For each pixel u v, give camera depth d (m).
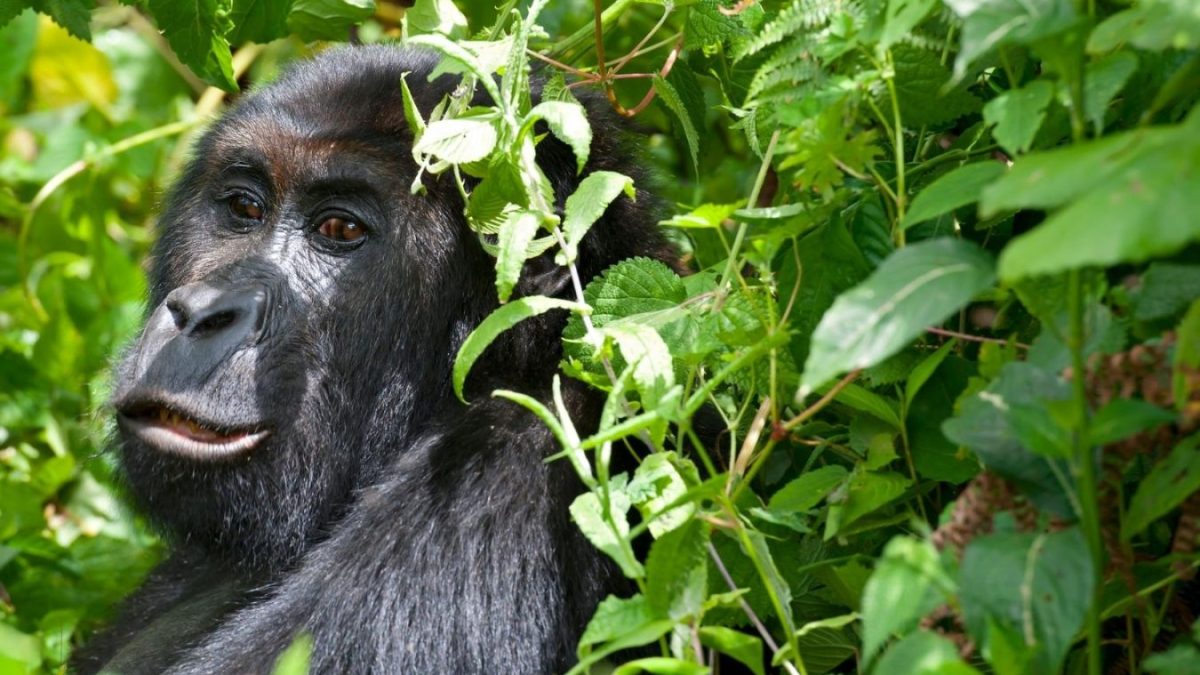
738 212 5.29
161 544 9.19
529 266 7.09
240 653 6.36
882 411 5.31
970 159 5.85
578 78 7.80
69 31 8.15
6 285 11.84
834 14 5.05
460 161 5.71
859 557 5.46
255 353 6.74
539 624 6.09
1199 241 4.53
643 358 5.14
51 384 10.51
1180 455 4.34
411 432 7.11
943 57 5.26
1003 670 3.89
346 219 7.09
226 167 7.35
